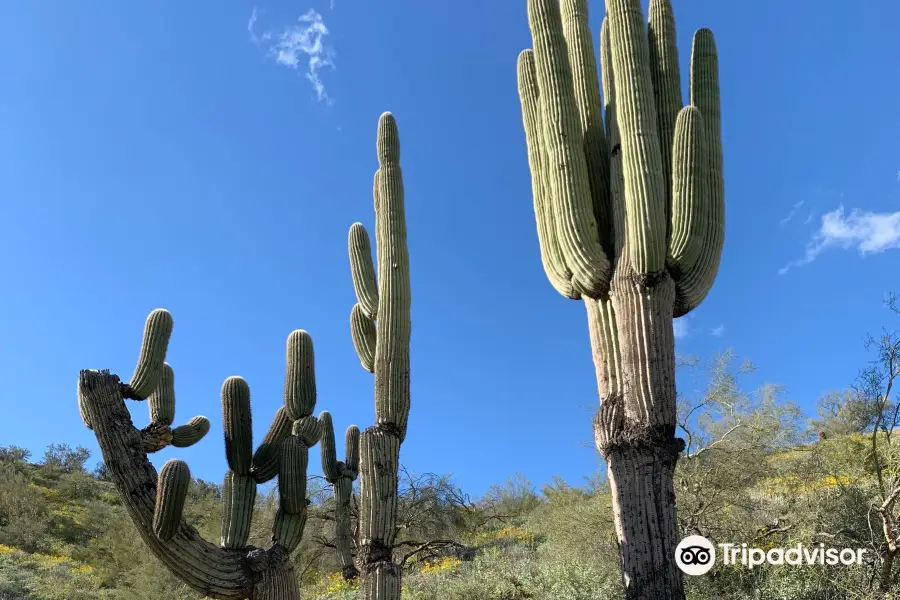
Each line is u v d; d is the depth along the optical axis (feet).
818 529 25.32
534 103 19.08
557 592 28.86
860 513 24.47
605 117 19.06
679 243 15.78
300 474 20.06
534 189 18.54
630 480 14.58
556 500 50.24
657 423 14.67
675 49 18.51
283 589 18.88
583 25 19.45
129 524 59.62
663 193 15.75
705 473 33.24
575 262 16.51
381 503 17.98
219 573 18.20
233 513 19.35
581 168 16.87
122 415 18.56
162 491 17.44
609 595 27.94
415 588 36.68
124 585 51.96
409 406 19.33
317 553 46.75
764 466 33.71
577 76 19.02
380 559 17.65
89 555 65.87
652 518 14.21
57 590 49.75
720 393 36.47
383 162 21.27
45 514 81.61
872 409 25.32
